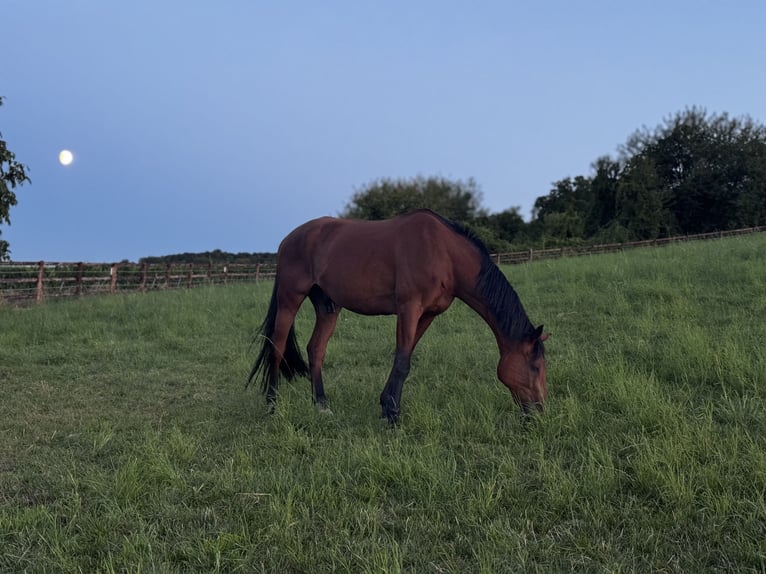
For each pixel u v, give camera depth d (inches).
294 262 210.2
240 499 119.4
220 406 203.3
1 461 149.2
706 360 204.5
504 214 1509.6
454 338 302.8
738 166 1331.2
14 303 533.6
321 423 174.7
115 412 197.8
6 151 495.2
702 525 102.2
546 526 105.0
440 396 198.2
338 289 195.2
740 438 135.6
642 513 107.6
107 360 290.2
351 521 109.3
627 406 164.9
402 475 125.5
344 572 91.3
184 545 100.7
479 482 124.1
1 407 204.1
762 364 192.1
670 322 283.7
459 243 181.2
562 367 212.1
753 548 92.4
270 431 171.8
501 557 94.3
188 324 386.6
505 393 193.0
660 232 1337.4
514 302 173.9
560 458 135.6
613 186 1376.7
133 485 122.3
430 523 107.5
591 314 335.3
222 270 864.9
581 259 606.2
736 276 379.6
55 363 286.7
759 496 104.7
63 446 162.4
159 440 158.6
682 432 140.3
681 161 1435.8
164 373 260.4
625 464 130.3
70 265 617.0
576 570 91.0
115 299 512.7
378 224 195.9
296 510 113.7
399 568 87.8
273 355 207.5
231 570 93.3
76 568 93.8
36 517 111.4
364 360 276.1
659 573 89.4
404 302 179.3
